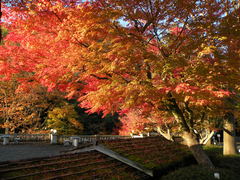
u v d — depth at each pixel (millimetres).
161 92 5664
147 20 6184
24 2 5609
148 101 6867
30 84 7941
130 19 6121
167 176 6398
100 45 5562
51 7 5508
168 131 12133
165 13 5887
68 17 5387
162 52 6238
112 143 8727
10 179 5113
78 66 5867
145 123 12945
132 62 5754
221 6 6121
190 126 8164
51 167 6363
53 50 6289
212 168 6551
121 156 7516
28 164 6242
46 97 19875
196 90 4977
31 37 6504
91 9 5383
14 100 17969
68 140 14742
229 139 11648
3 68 6977
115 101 6742
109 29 5598
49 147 13250
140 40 5988
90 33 5484
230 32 5516
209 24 5625
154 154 8531
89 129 24688
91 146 8375
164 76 6023
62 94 19594
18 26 6570
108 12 5227
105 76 6719
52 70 6023
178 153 9477
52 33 6445
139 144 9844
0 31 2779
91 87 7004
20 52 6934
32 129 18781
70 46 5883
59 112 18797
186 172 6293
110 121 25797
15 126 17578
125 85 5703
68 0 5797
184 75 6199
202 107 8258
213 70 5672
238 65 5613
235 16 5859
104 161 7680
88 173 6520
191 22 6168
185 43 6324
